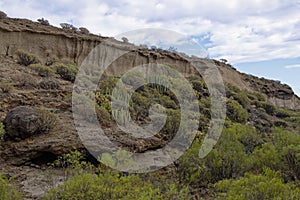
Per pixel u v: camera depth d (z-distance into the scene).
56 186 3.90
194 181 4.75
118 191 3.35
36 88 8.32
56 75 10.50
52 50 15.00
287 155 5.29
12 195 3.36
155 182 4.33
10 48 13.37
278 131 7.13
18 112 5.44
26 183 4.09
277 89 28.17
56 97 7.73
